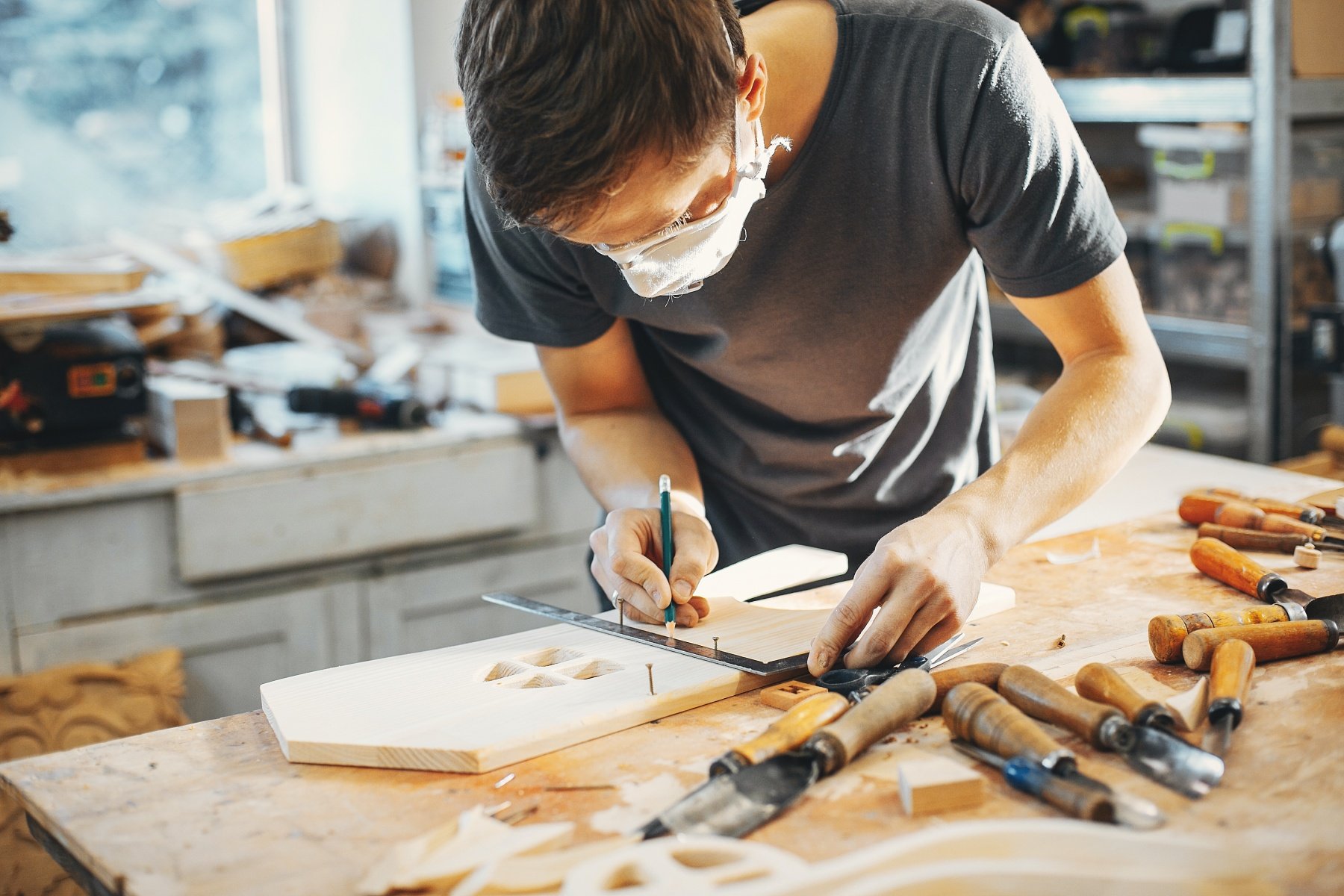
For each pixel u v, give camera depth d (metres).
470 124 0.89
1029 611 1.20
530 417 2.52
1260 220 2.34
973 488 1.16
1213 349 2.53
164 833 0.83
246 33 3.30
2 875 2.03
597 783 0.89
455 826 0.81
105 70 3.10
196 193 3.29
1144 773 0.85
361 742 0.92
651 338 1.50
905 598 1.04
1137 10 2.80
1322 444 1.93
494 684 1.04
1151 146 2.64
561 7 0.82
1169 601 1.21
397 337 2.85
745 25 1.20
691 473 1.45
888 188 1.22
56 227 3.09
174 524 2.18
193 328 2.73
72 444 2.15
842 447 1.42
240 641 2.28
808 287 1.29
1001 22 1.18
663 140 0.85
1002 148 1.15
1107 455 1.18
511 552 2.55
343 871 0.78
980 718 0.89
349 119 3.29
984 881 0.71
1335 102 2.32
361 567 2.39
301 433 2.41
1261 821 0.79
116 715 2.15
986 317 1.51
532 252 1.33
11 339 2.08
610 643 1.13
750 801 0.82
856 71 1.18
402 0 3.02
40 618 2.10
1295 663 1.03
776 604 1.24
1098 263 1.19
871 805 0.84
